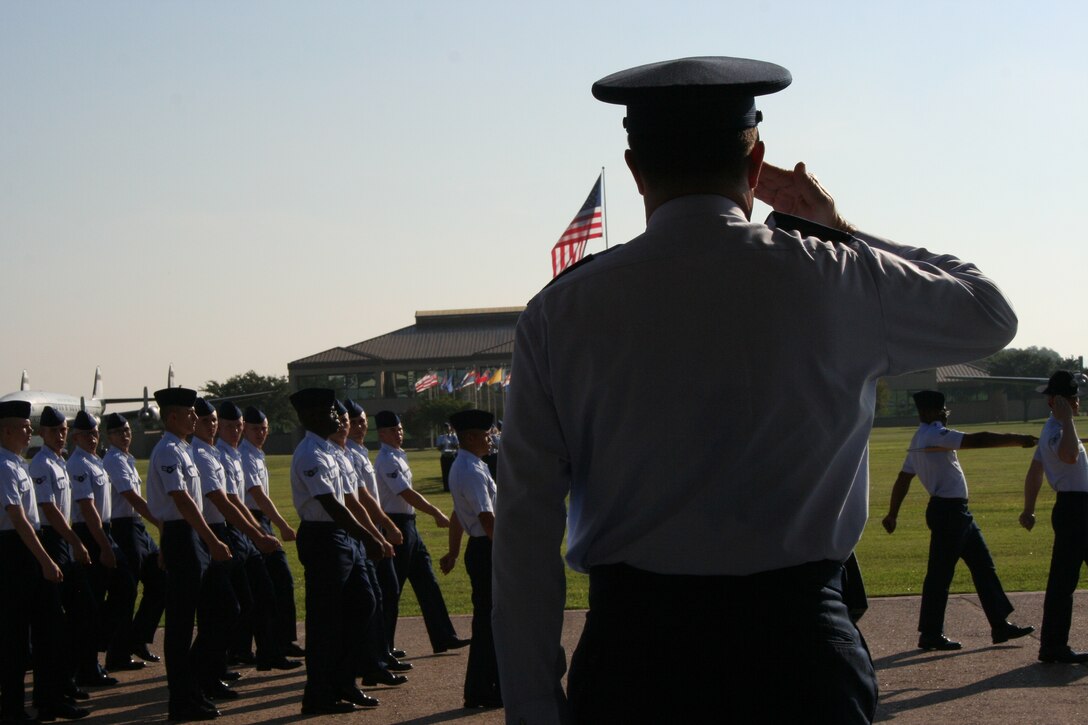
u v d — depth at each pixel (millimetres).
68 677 8141
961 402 126250
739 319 1979
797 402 1983
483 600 7570
